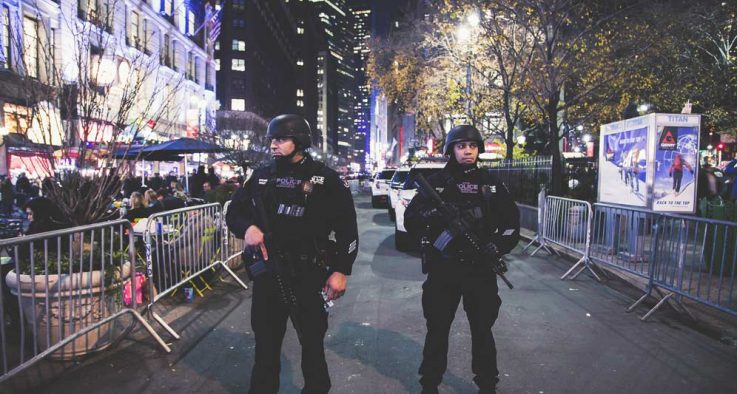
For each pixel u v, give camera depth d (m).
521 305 5.71
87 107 4.86
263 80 95.75
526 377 3.70
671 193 7.53
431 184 3.19
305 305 2.76
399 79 21.81
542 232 9.48
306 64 157.88
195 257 6.00
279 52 113.88
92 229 3.89
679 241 5.02
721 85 17.56
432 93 20.94
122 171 5.18
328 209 2.82
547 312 5.43
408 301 5.93
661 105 19.05
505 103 15.39
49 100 4.82
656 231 5.38
